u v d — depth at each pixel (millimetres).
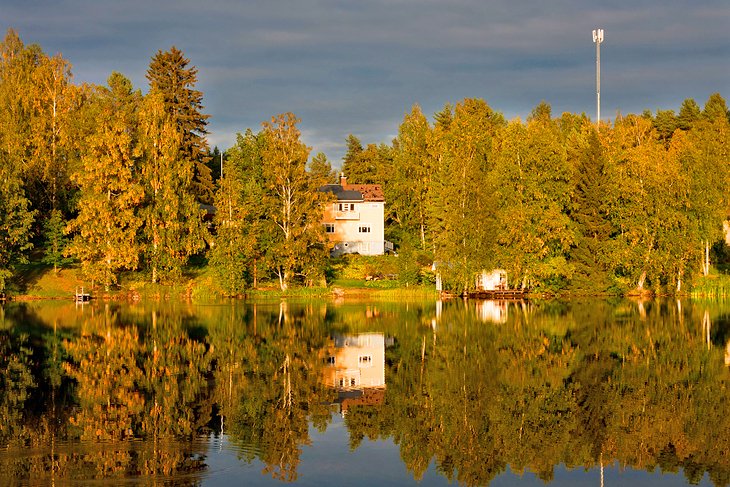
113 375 96688
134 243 199250
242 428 73125
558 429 74625
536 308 180250
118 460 62438
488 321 153375
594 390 90125
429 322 151625
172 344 121312
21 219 191250
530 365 104812
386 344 122812
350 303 193750
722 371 100500
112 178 199625
